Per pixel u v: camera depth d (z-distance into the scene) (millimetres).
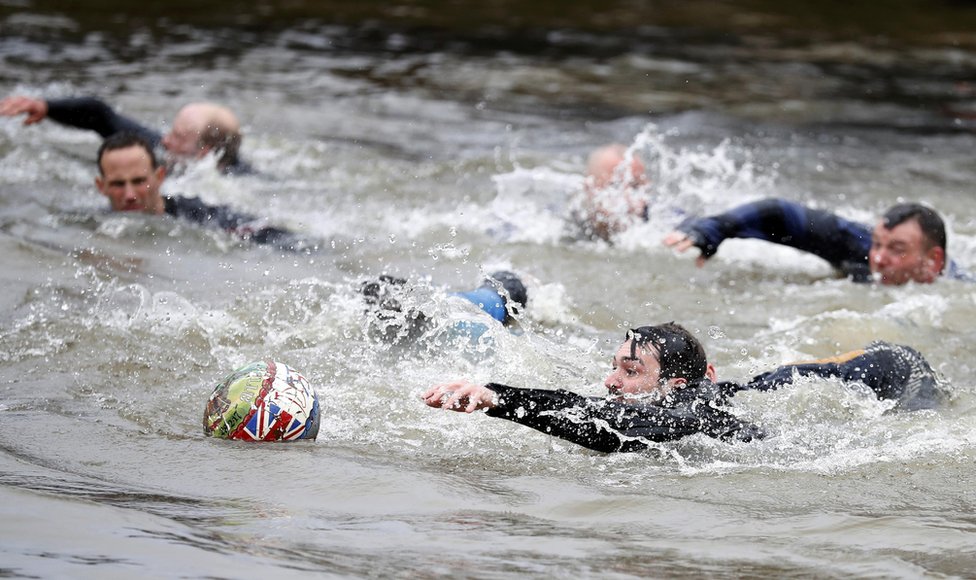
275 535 11141
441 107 37656
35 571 9758
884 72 45875
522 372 17078
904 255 23047
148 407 15711
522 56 45906
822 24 55875
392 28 50031
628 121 36906
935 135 36562
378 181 29297
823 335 20000
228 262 22547
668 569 10625
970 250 26109
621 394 15320
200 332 18641
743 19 56500
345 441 14758
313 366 17297
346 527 11594
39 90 36062
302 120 35000
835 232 23766
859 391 16594
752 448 14789
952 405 16703
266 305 19969
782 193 29750
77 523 11000
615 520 12312
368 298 18406
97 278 21062
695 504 12898
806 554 11266
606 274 23203
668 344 15391
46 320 18891
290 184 28609
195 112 28641
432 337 17719
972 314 21531
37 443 14078
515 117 36781
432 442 14945
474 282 21969
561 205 27547
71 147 30672
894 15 58531
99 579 9641
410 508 12375
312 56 43938
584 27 52656
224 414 14516
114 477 13000
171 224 24594
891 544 11648
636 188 26062
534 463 14328
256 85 39031
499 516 12242
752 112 38750
